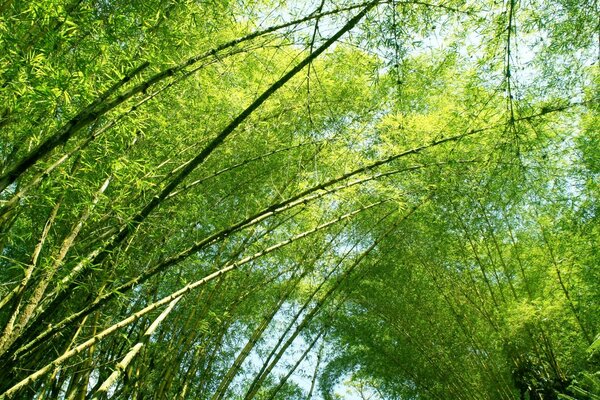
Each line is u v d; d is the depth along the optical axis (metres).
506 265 6.15
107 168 3.32
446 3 3.17
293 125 5.13
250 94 4.81
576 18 3.56
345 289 6.71
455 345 6.51
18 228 3.93
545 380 5.35
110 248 2.92
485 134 4.05
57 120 2.91
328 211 5.24
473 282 6.14
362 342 7.09
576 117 4.55
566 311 5.16
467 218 5.48
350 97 5.17
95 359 4.44
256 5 3.59
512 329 5.21
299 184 4.62
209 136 4.66
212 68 4.09
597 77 4.32
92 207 3.14
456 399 6.69
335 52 4.65
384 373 7.39
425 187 4.49
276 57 5.01
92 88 2.86
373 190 4.50
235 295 5.80
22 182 3.26
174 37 3.24
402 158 4.63
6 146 3.27
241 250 5.02
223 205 5.29
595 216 4.66
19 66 2.38
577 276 5.03
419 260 6.38
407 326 6.70
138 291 4.73
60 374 4.45
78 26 2.59
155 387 5.19
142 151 4.19
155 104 3.60
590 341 4.85
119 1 3.23
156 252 4.42
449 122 4.18
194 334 5.05
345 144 4.77
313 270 6.20
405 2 2.89
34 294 3.05
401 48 3.24
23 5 2.69
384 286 6.73
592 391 4.25
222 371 7.00
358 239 6.33
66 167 3.21
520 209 5.41
